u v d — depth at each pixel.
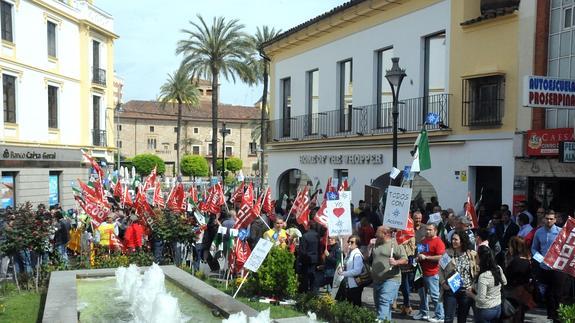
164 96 65.94
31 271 12.55
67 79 32.72
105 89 37.16
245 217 11.69
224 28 39.62
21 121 28.25
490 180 14.88
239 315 7.44
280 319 8.14
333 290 10.41
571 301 8.59
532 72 13.42
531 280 8.41
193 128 90.44
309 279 10.84
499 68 14.26
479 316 7.25
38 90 29.78
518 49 13.78
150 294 8.95
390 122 18.44
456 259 8.04
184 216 14.88
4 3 26.84
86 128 34.66
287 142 24.38
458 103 15.59
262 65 40.72
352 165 20.17
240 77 40.50
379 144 18.50
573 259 7.62
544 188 13.20
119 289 10.94
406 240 10.04
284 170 25.22
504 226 11.77
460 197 15.42
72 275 11.45
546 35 13.25
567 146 11.65
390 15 18.47
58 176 31.89
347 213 9.88
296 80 24.59
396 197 9.83
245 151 93.50
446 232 11.70
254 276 11.12
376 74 19.44
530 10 13.49
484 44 14.75
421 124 16.86
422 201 16.56
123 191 18.70
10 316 9.62
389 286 8.84
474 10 15.40
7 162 26.67
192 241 14.44
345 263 9.68
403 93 17.92
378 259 8.94
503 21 14.20
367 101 19.72
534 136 13.08
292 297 10.44
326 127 21.98
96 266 13.29
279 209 18.33
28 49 28.75
